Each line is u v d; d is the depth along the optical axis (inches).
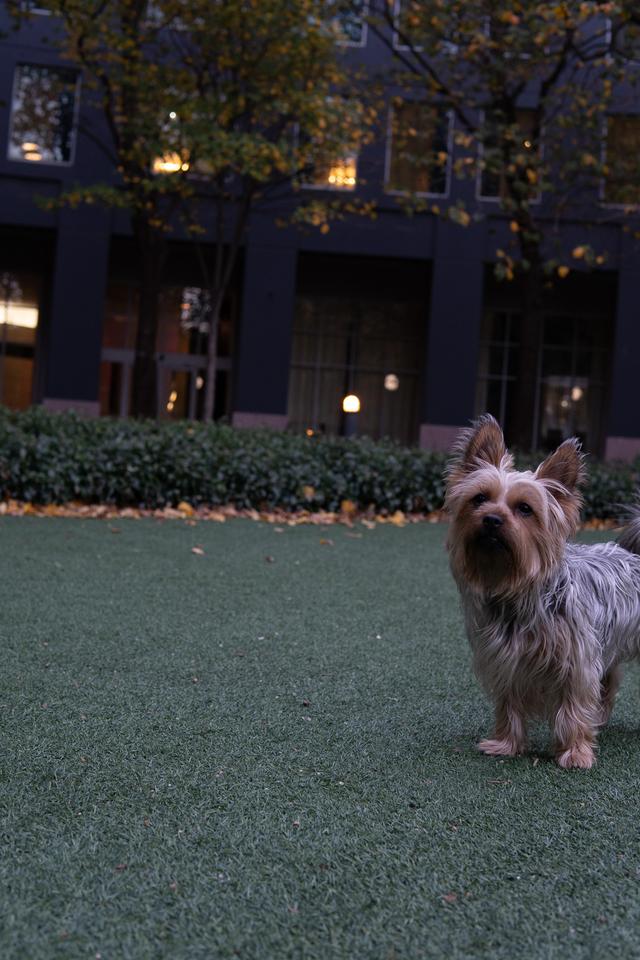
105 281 872.9
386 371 1021.2
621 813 127.1
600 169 588.4
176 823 118.4
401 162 879.1
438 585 295.4
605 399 1012.5
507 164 581.6
